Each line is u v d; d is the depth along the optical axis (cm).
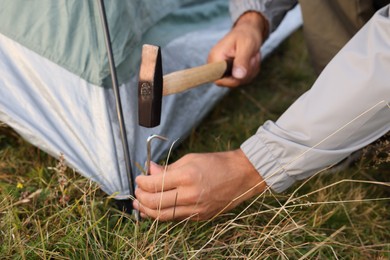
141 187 108
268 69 202
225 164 107
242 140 160
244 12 154
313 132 101
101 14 113
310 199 135
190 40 164
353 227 128
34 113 122
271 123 108
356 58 97
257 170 108
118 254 108
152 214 109
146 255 106
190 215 109
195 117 157
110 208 119
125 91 132
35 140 121
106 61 124
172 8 154
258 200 129
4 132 140
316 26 139
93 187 121
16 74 124
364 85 95
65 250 109
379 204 140
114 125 126
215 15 181
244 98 184
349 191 139
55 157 123
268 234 113
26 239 110
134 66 135
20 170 133
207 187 105
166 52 151
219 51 147
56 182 127
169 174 104
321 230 129
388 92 95
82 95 125
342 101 98
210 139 158
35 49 124
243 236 120
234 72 143
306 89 192
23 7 121
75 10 120
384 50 94
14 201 121
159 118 109
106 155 121
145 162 133
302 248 121
